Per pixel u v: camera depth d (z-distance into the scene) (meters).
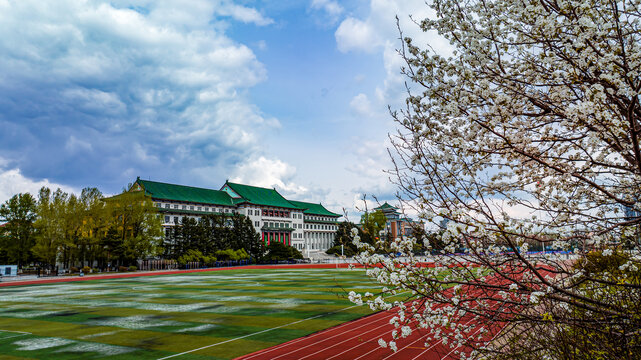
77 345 15.19
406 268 4.78
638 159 3.72
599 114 3.79
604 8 4.83
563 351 4.99
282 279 44.97
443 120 5.30
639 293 4.65
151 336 16.48
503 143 4.73
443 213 4.11
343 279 42.38
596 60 4.00
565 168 5.28
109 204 67.06
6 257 74.62
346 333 16.05
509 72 5.32
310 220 138.25
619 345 4.63
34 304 26.83
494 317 4.50
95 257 67.38
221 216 91.75
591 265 4.93
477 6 5.43
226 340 15.55
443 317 4.76
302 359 12.70
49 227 62.81
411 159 5.07
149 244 67.75
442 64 5.18
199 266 78.00
